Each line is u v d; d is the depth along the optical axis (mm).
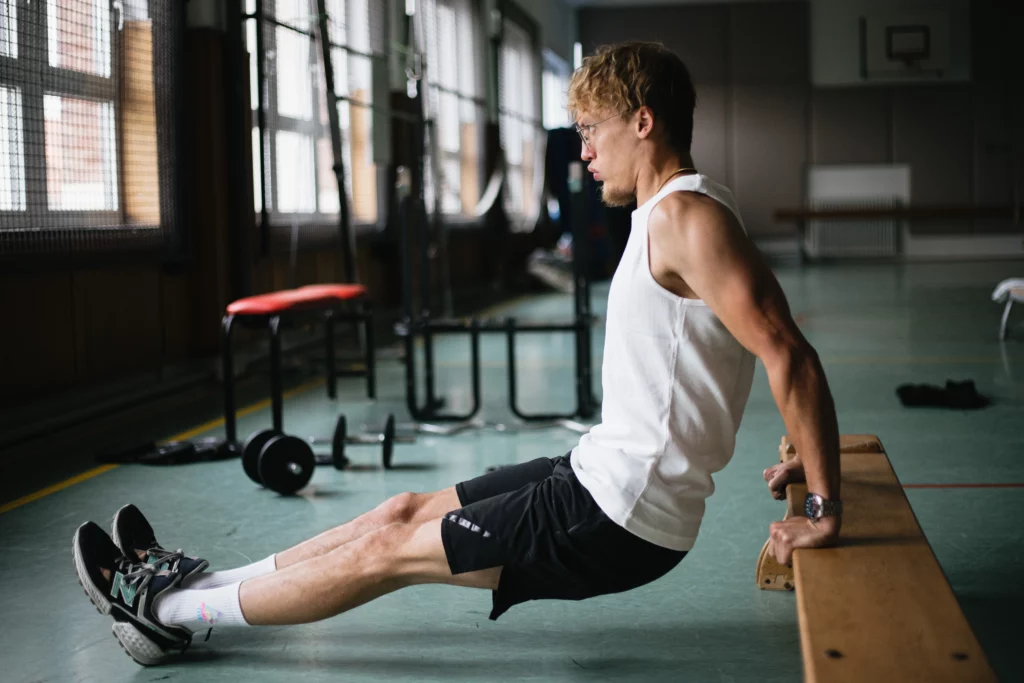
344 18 7238
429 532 1608
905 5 15203
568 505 1514
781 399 1336
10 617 2188
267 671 1899
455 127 10141
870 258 15539
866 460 1971
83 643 2045
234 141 5352
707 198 1402
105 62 4340
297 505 3045
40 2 3887
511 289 11156
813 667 1069
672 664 1906
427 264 4258
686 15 15617
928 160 15367
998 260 14797
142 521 2000
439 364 5996
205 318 5258
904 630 1147
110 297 4531
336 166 5527
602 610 2186
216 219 5238
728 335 1444
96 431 4133
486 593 2299
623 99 1464
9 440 3758
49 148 3990
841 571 1319
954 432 3848
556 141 12047
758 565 2279
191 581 1880
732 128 15680
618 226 12414
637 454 1481
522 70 12852
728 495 3061
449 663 1927
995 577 2305
